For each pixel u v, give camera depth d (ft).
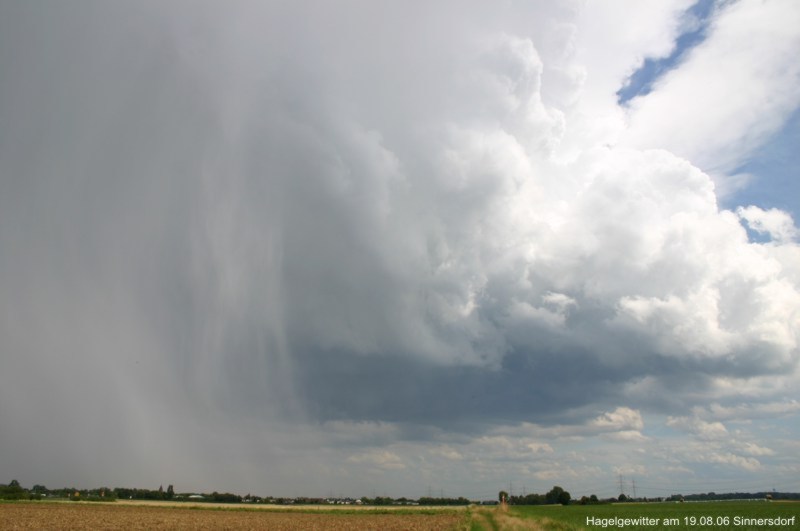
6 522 235.40
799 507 442.91
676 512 370.12
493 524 240.32
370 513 401.90
